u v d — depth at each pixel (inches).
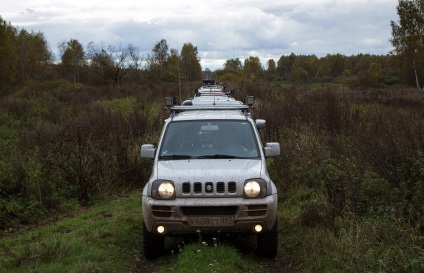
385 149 308.7
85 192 415.2
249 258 255.3
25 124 850.1
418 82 2447.1
